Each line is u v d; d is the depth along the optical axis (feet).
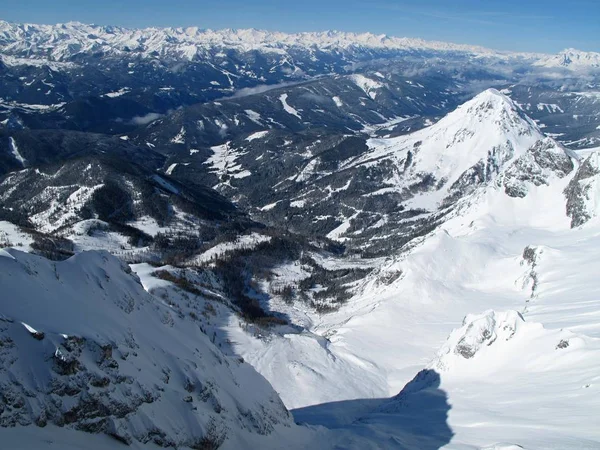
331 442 196.75
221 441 154.10
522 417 180.55
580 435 149.89
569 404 178.91
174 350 180.65
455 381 256.93
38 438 111.65
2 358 117.29
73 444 116.78
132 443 129.29
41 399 118.42
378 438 194.29
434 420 205.77
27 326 127.03
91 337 136.87
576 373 207.62
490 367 256.32
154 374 153.69
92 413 125.59
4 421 109.70
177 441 139.74
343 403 295.28
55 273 166.71
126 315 178.29
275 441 179.52
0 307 129.90
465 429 183.93
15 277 145.89
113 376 135.85
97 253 197.16
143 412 136.98
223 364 203.51
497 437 167.12
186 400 153.28
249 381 209.97
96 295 173.88
